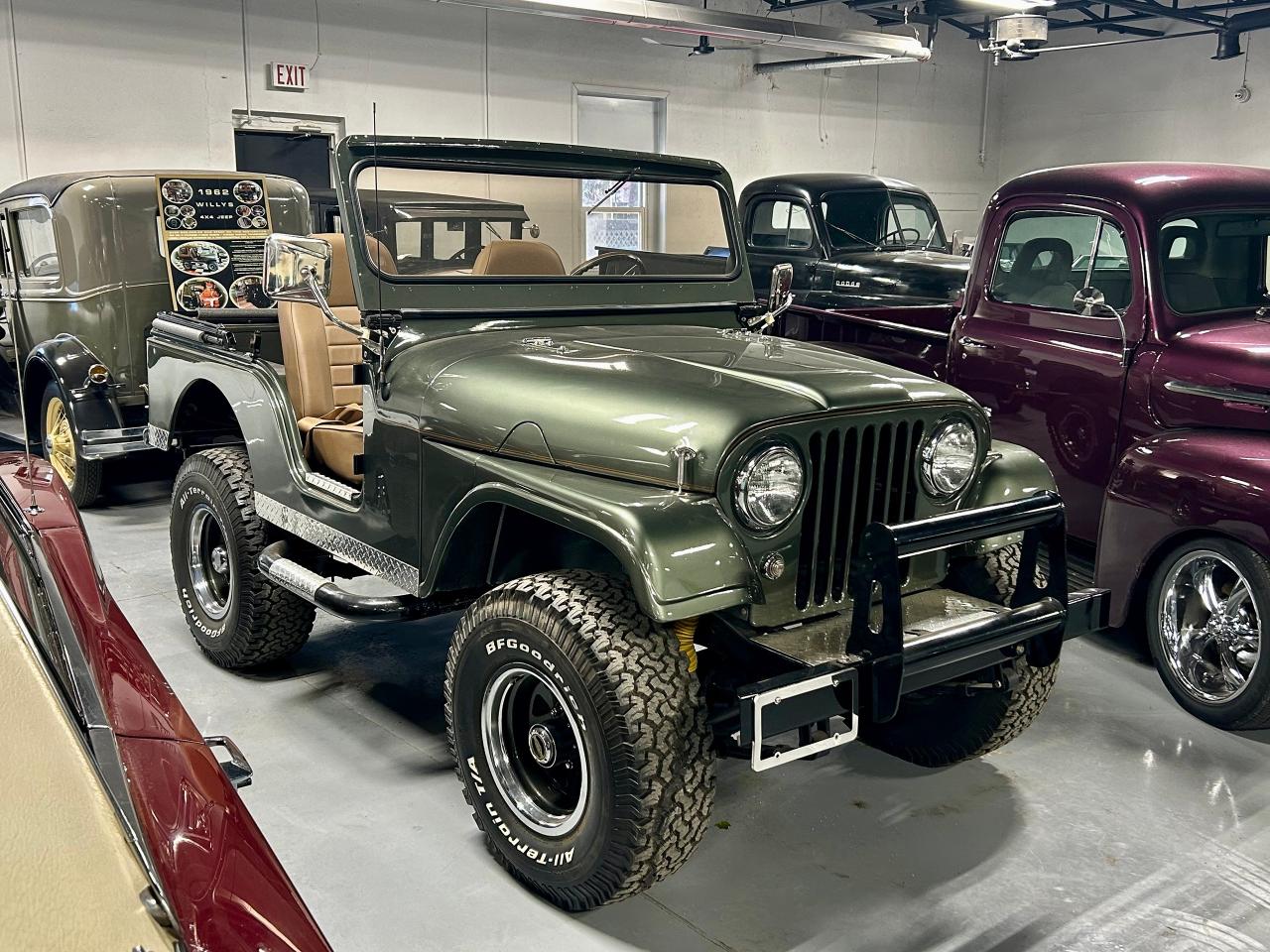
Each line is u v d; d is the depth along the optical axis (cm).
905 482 251
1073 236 406
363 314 278
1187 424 365
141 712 165
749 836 274
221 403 395
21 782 133
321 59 998
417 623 414
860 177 888
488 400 254
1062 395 408
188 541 370
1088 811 288
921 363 472
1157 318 378
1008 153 1541
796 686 211
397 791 289
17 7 846
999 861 263
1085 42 1429
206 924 127
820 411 229
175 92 927
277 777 295
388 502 281
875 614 250
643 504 216
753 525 224
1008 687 279
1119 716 349
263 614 343
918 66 1439
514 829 244
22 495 229
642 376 245
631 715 213
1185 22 1339
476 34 1085
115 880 123
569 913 239
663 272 329
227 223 573
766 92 1308
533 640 227
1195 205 389
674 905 244
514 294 300
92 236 541
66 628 167
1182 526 342
